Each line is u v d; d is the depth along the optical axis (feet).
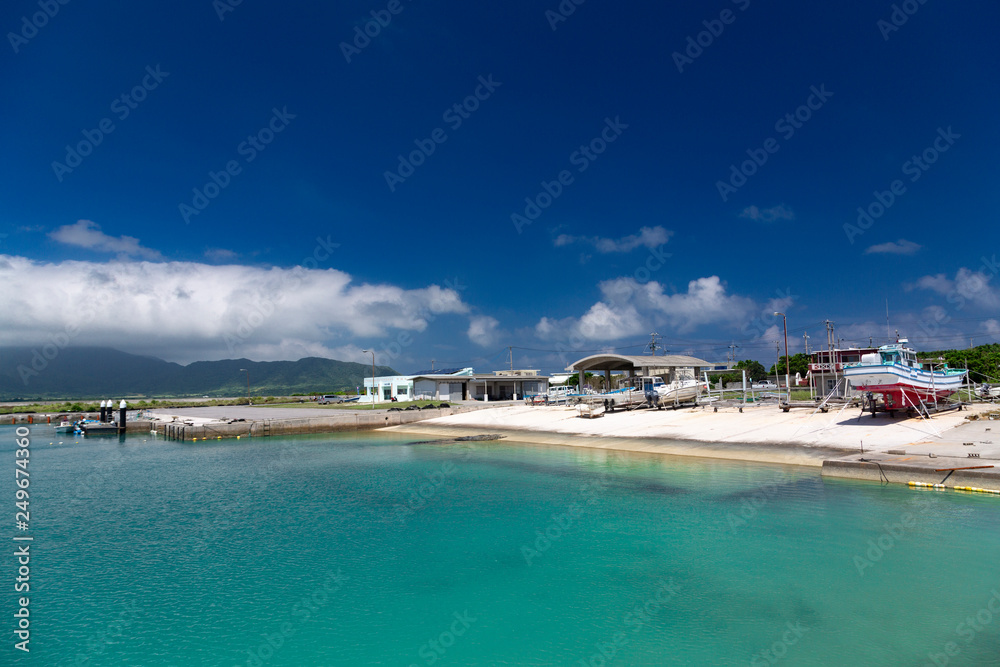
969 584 42.93
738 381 272.72
